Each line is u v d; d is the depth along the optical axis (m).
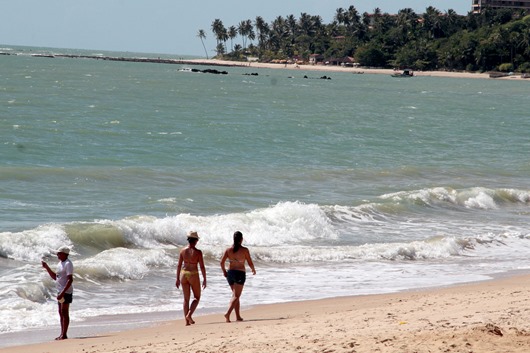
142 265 38.75
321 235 50.47
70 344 24.94
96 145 91.69
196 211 55.44
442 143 116.31
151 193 61.47
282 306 32.22
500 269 42.75
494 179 80.75
